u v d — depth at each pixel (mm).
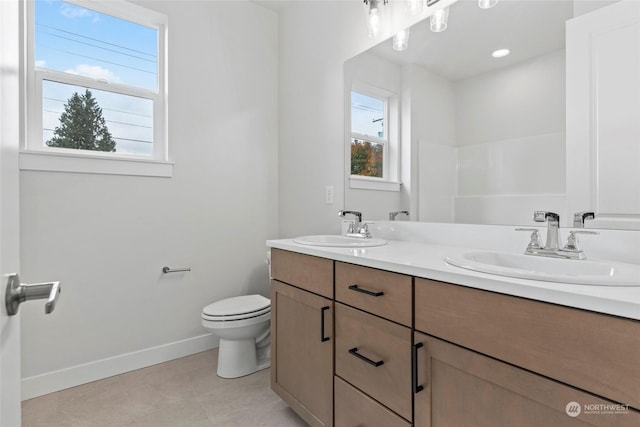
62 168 1871
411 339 1011
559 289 702
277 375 1664
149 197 2164
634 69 1056
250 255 2611
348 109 2084
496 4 1396
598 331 648
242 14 2576
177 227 2275
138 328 2121
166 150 2244
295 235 2557
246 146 2596
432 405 952
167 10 2229
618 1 1086
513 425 777
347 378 1253
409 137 1726
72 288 1904
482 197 1433
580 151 1162
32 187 1793
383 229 1866
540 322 730
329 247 1444
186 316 2311
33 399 1754
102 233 2000
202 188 2381
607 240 1088
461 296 879
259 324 1998
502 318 795
